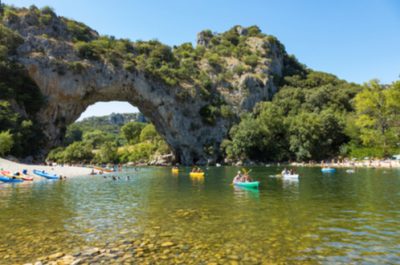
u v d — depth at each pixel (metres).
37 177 47.19
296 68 160.00
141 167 91.94
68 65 82.31
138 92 94.31
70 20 100.62
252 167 75.69
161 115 100.12
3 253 10.82
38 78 78.62
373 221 15.55
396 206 19.66
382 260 9.97
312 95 111.81
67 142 156.62
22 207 20.92
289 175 43.31
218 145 104.50
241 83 120.69
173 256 10.40
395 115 75.12
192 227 14.53
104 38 104.56
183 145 103.69
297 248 11.22
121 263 9.74
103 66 88.62
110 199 24.70
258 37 159.00
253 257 10.27
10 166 52.47
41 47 82.25
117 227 14.70
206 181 41.22
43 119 79.75
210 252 10.81
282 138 96.38
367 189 28.59
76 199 24.80
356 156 81.38
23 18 85.06
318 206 20.14
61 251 11.05
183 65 121.62
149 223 15.52
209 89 116.00
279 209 19.22
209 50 151.12
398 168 59.78
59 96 81.81
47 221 16.25
